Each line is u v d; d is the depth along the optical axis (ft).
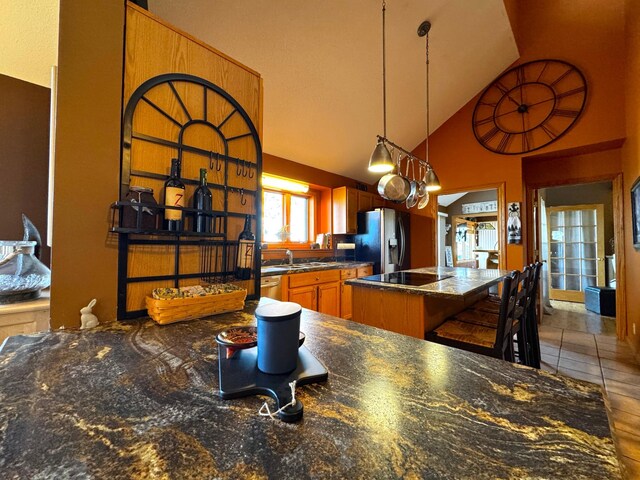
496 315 7.06
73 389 1.84
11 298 4.52
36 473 1.17
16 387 1.84
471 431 1.48
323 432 1.46
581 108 10.92
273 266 11.52
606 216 17.70
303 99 9.90
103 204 3.15
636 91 8.75
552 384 2.00
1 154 6.13
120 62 3.26
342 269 12.19
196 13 6.46
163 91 3.61
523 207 12.11
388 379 2.05
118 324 3.17
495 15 9.69
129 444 1.35
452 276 7.88
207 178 4.02
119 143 3.24
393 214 14.47
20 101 6.32
